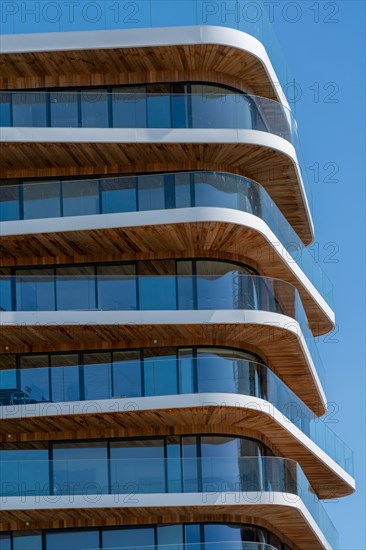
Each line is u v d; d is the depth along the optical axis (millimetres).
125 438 59094
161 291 58000
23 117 59250
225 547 57250
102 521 58344
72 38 59250
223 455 59125
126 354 59500
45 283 57844
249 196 58938
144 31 59094
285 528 63125
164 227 57875
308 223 70750
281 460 58500
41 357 59594
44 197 58250
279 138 60500
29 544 58094
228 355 60188
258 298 59094
